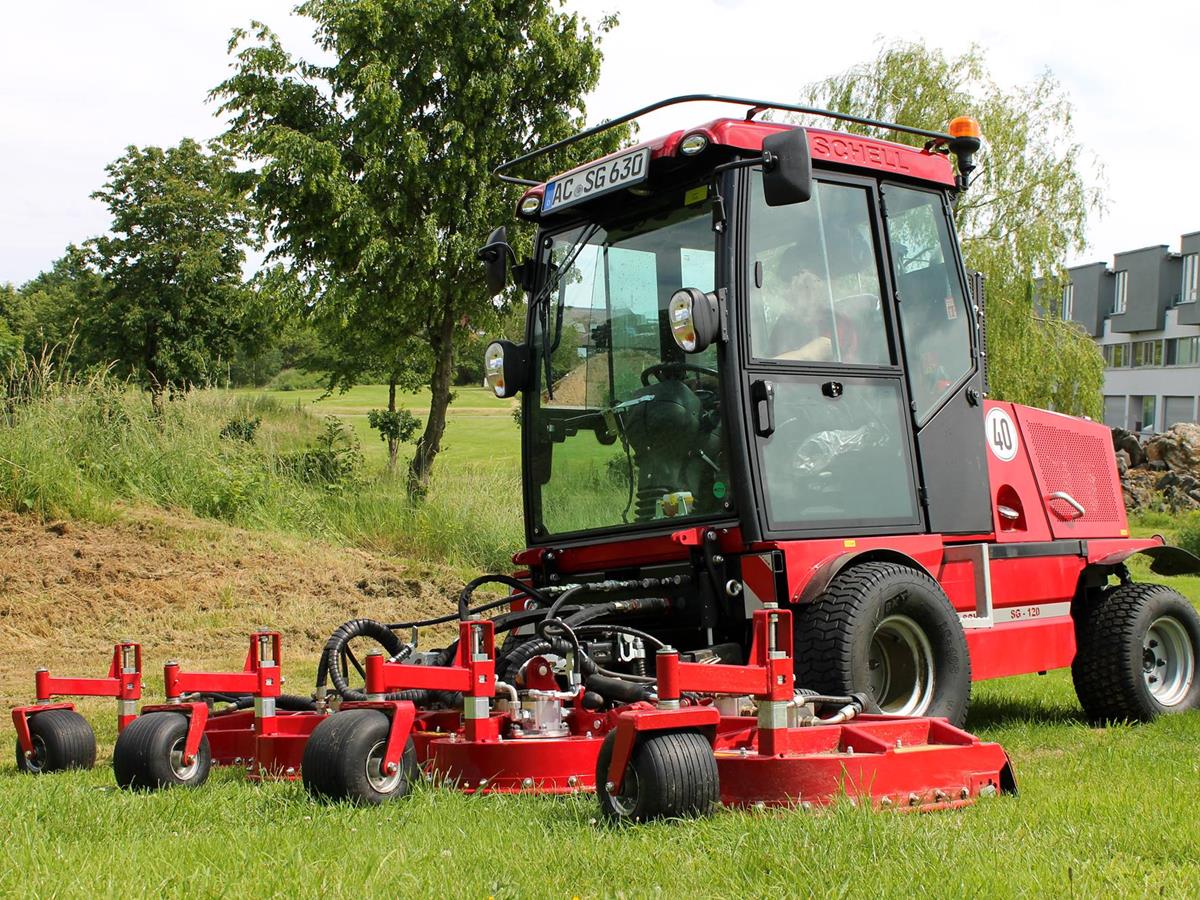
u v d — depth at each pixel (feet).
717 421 17.24
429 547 47.01
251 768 16.90
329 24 56.65
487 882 10.25
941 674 17.25
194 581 37.17
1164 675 23.27
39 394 46.55
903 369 18.94
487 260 20.12
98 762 19.20
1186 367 160.97
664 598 17.65
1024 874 10.15
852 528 17.80
